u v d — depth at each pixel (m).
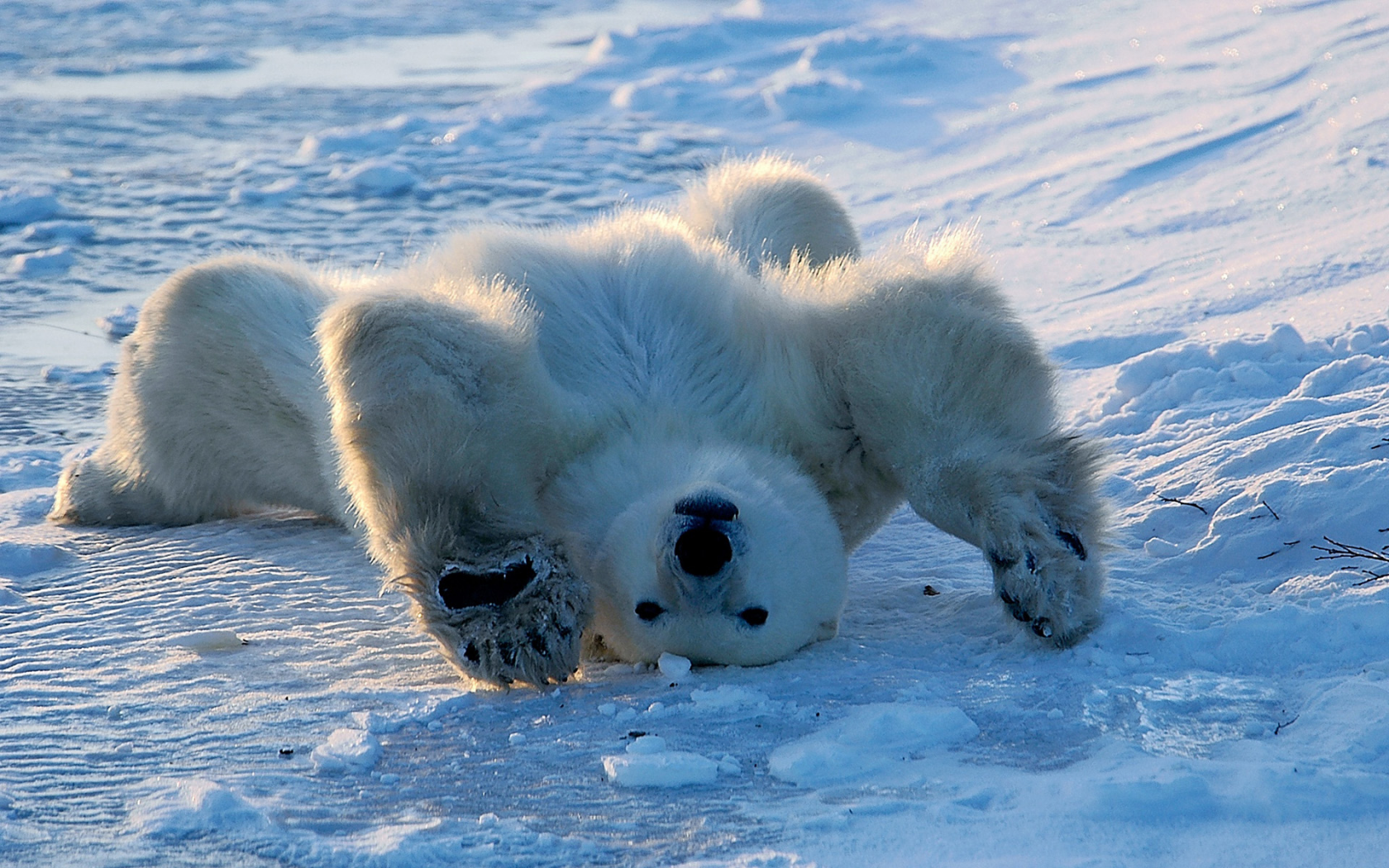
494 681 7.50
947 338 8.16
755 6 40.56
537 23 44.44
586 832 5.95
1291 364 12.13
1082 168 22.72
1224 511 9.28
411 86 33.91
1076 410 12.48
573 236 9.50
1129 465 10.78
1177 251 17.81
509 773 6.59
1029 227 20.00
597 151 26.77
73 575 9.97
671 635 7.54
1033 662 7.81
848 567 9.78
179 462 11.04
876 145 26.28
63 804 6.25
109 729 7.14
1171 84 27.16
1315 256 16.02
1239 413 11.26
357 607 9.21
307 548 10.52
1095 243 18.84
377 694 7.61
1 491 12.66
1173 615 8.20
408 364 7.57
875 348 8.22
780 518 7.60
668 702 7.32
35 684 7.77
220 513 11.38
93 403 15.16
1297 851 5.49
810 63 32.56
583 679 7.80
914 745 6.72
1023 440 8.20
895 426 8.18
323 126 29.58
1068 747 6.66
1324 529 8.84
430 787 6.45
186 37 41.53
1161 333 14.27
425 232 21.34
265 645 8.50
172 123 29.89
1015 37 33.88
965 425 8.12
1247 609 8.12
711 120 29.36
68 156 26.80
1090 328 14.80
